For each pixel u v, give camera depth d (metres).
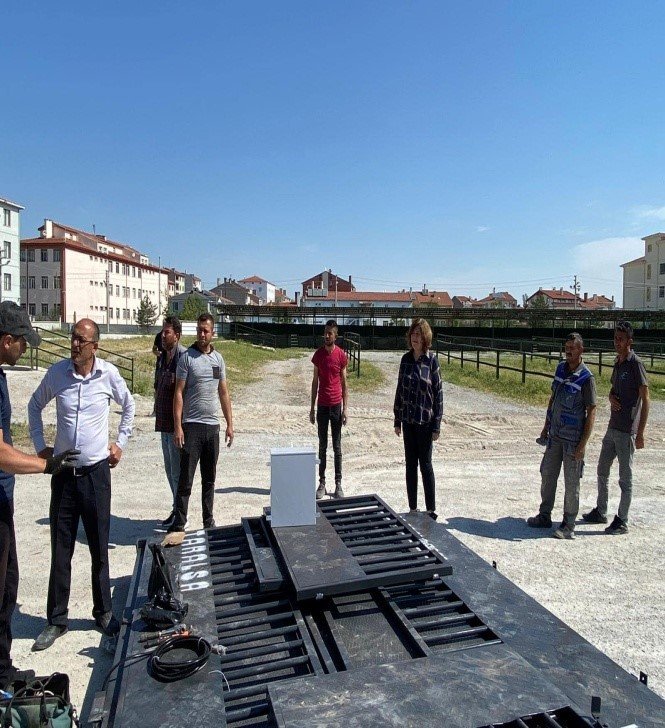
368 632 2.42
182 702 1.93
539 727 1.79
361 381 18.72
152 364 20.22
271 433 9.92
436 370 5.02
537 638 2.33
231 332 44.47
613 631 3.50
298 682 1.95
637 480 7.10
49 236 63.94
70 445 3.35
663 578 4.28
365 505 3.95
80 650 3.30
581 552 4.78
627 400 5.17
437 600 2.69
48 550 4.75
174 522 4.86
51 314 58.56
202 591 2.72
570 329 43.62
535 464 7.93
